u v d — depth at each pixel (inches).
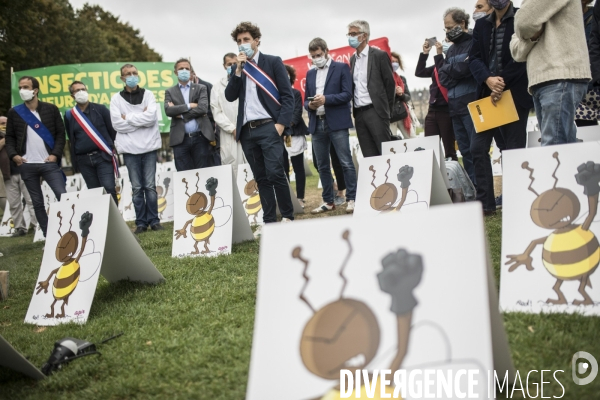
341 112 285.7
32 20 989.8
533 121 447.5
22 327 158.4
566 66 160.6
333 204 326.3
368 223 80.1
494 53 212.2
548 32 162.6
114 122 321.1
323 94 289.6
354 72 281.6
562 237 116.0
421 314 74.2
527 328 106.0
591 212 115.1
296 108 356.5
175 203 235.8
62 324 152.2
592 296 108.9
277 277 82.3
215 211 226.7
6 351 110.6
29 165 325.4
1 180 397.4
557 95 161.5
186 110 322.3
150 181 329.7
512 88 209.3
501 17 208.5
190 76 333.7
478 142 220.4
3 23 930.1
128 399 100.9
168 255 231.9
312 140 318.0
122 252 173.9
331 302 78.6
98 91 588.4
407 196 199.8
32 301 166.1
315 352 77.2
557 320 106.9
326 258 80.8
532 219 120.5
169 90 329.7
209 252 219.6
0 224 468.8
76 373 113.7
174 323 135.4
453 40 253.1
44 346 134.3
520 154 126.0
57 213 173.6
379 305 76.3
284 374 77.4
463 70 243.6
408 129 371.9
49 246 171.5
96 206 166.7
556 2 158.2
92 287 156.3
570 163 120.5
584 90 165.2
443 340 72.3
